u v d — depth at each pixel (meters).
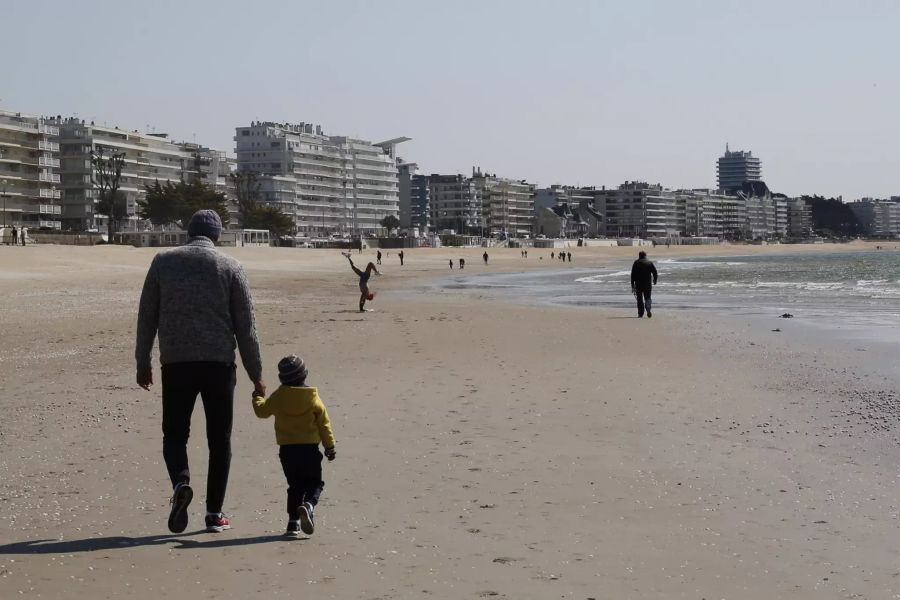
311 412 7.88
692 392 16.45
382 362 21.12
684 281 82.00
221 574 6.73
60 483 9.63
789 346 24.84
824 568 6.93
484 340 26.78
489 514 8.45
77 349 24.05
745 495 9.20
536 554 7.25
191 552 7.26
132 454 11.12
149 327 7.97
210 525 7.89
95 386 17.08
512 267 139.12
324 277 95.31
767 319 35.06
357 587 6.46
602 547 7.45
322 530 7.93
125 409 14.48
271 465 10.59
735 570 6.88
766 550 7.39
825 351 23.47
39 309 41.06
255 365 8.02
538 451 11.35
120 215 177.50
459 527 8.02
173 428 7.88
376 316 37.97
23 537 7.67
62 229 174.25
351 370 19.62
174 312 7.83
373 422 13.39
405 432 12.61
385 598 6.24
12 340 26.70
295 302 49.88
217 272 7.91
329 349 24.22
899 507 8.74
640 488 9.48
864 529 8.00
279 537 7.70
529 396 15.91
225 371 7.91
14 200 161.75
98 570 6.80
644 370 19.70
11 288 59.94
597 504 8.84
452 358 21.98
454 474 10.10
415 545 7.47
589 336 28.11
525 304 47.78
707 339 27.00
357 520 8.24
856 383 17.52
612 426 13.10
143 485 9.55
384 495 9.16
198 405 14.48
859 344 25.17
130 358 21.83
